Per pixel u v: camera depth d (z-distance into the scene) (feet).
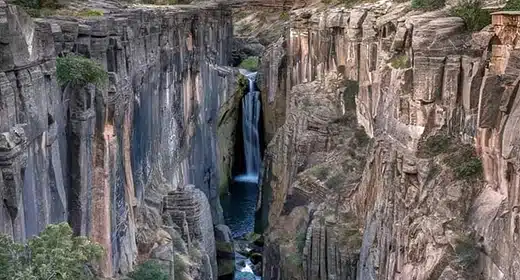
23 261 58.13
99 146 101.60
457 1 124.36
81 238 64.44
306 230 160.25
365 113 171.42
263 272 173.17
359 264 140.26
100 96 99.30
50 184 85.05
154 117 158.40
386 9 162.81
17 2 119.55
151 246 131.95
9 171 67.97
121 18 125.80
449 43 111.14
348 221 152.97
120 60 119.44
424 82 113.39
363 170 158.51
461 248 96.94
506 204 89.66
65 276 56.59
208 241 160.76
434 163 110.22
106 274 102.94
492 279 90.99
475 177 103.14
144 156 147.33
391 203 120.78
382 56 144.97
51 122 84.79
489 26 105.81
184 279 130.72
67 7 135.54
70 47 98.63
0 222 67.10
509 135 89.66
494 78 94.73
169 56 173.88
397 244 113.80
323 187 164.04
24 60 74.59
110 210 104.99
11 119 71.20
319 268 151.64
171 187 162.71
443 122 112.78
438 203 104.27
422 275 100.99
